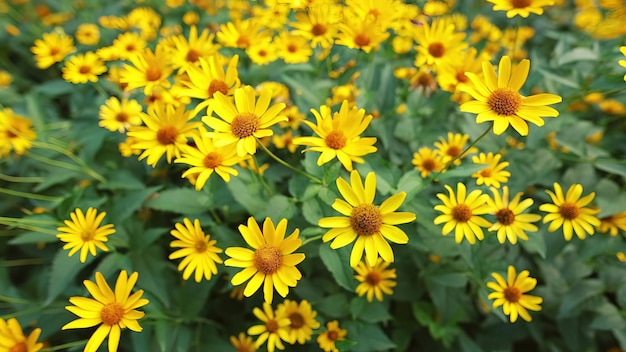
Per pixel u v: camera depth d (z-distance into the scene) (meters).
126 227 0.41
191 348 0.42
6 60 0.74
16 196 0.52
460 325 0.48
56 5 0.81
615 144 0.52
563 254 0.45
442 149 0.43
